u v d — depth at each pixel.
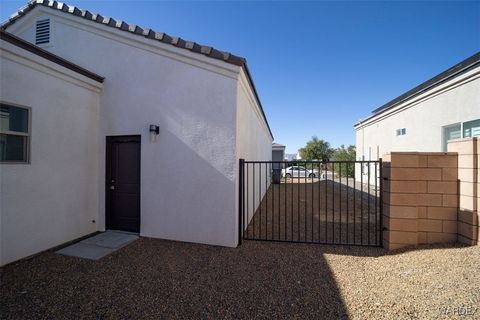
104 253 3.77
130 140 4.70
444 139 7.78
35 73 3.68
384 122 12.17
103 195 4.79
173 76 4.39
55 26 5.08
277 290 2.72
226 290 2.73
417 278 2.77
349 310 2.32
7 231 3.34
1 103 3.29
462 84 6.90
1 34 3.20
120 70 4.67
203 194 4.24
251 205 6.09
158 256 3.68
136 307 2.42
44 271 3.17
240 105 4.59
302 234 4.96
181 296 2.61
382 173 4.09
